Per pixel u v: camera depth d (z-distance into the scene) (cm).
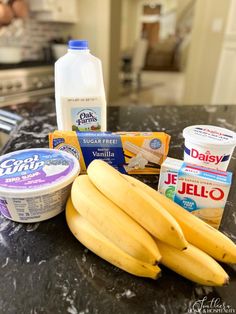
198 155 53
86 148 58
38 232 44
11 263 38
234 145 50
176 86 600
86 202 38
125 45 958
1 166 48
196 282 34
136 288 35
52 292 34
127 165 60
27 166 48
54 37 280
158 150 59
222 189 42
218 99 287
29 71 214
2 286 34
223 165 53
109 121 104
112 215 36
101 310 32
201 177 43
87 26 278
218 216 45
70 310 32
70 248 41
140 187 40
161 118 109
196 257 34
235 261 36
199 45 282
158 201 40
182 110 122
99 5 265
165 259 35
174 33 884
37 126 95
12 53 214
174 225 33
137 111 119
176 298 33
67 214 43
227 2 253
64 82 62
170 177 45
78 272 37
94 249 38
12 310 31
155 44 859
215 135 54
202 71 292
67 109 63
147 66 832
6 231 44
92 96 63
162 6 941
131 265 34
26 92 212
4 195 42
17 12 231
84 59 61
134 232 34
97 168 42
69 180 45
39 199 43
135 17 955
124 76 625
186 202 45
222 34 269
